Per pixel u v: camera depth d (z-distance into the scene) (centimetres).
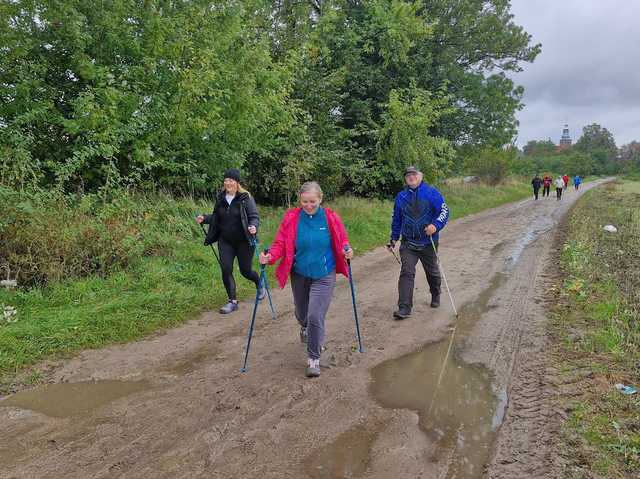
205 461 311
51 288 614
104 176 932
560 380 413
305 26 1520
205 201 1070
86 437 338
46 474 296
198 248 841
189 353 493
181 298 638
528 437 332
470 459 313
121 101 870
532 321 578
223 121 1021
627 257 909
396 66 1864
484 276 822
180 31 938
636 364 434
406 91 1902
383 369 454
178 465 307
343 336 543
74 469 302
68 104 911
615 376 410
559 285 738
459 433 344
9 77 826
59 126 895
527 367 448
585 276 764
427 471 301
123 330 539
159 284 674
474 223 1630
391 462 311
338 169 1596
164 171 1036
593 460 300
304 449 325
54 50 891
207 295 673
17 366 444
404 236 614
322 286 446
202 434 342
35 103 828
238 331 558
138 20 940
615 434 326
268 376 438
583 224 1427
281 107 1184
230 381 427
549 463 301
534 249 1076
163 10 958
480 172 3472
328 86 1573
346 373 445
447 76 2147
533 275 819
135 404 385
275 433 344
